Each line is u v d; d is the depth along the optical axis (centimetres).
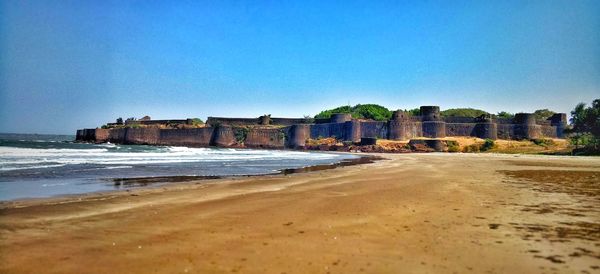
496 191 1680
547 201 1405
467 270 682
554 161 4519
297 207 1277
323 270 683
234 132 11781
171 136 12075
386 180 2150
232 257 754
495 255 765
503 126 10144
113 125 14250
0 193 1573
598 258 748
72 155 4506
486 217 1120
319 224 1030
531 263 718
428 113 10362
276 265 709
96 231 949
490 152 8500
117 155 4875
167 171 2742
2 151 4794
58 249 800
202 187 1814
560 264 714
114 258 745
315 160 4694
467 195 1551
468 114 14912
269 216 1131
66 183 1934
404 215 1145
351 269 687
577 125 7719
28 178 2109
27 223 1028
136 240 870
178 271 679
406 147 9156
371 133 10375
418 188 1780
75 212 1182
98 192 1628
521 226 1007
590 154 6825
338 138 10606
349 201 1397
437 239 879
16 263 712
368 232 945
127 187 1805
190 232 944
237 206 1295
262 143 11531
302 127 11162
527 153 7875
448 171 2838
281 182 2044
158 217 1116
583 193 1630
